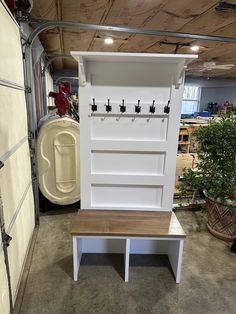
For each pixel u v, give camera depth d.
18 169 1.82
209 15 2.38
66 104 3.04
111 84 1.87
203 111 9.38
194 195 3.12
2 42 1.44
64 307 1.62
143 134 1.98
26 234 2.08
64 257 2.14
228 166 2.34
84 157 1.99
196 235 2.55
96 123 1.94
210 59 5.22
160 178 2.05
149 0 2.04
